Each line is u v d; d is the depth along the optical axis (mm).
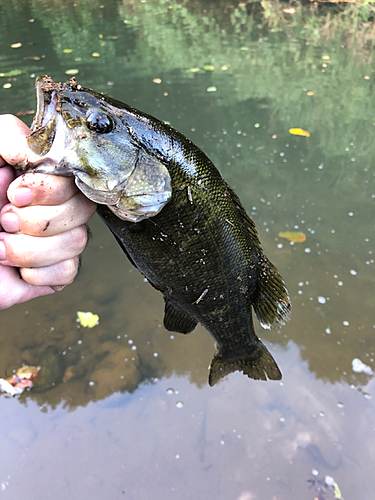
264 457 494
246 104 1122
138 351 604
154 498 463
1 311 644
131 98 1117
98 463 489
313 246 756
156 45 1421
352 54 1388
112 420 527
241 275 303
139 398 551
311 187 879
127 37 1473
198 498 462
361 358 593
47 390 553
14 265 227
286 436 514
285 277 705
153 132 252
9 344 598
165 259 276
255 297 328
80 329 624
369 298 672
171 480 476
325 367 583
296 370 581
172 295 300
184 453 500
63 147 226
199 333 633
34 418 524
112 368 575
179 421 529
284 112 1093
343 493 463
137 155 243
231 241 285
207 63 1318
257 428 522
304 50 1417
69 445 503
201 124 1033
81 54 1328
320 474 480
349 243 761
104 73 1228
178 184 256
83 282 696
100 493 466
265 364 372
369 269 717
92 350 598
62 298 671
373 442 507
